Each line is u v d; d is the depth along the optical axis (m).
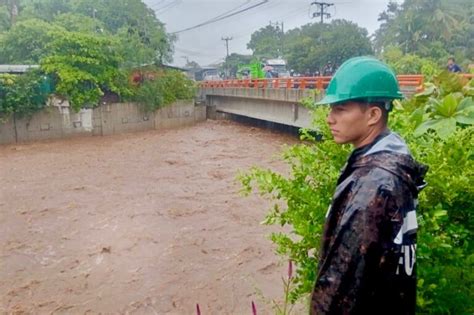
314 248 1.99
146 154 15.77
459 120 2.11
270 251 6.60
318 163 2.04
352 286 1.02
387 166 1.05
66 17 30.02
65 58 19.83
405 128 2.06
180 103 24.33
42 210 8.97
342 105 1.16
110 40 21.62
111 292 5.56
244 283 5.66
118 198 9.84
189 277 5.90
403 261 1.04
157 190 10.52
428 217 1.68
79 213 8.76
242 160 14.26
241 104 22.81
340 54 33.62
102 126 20.88
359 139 1.17
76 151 16.45
